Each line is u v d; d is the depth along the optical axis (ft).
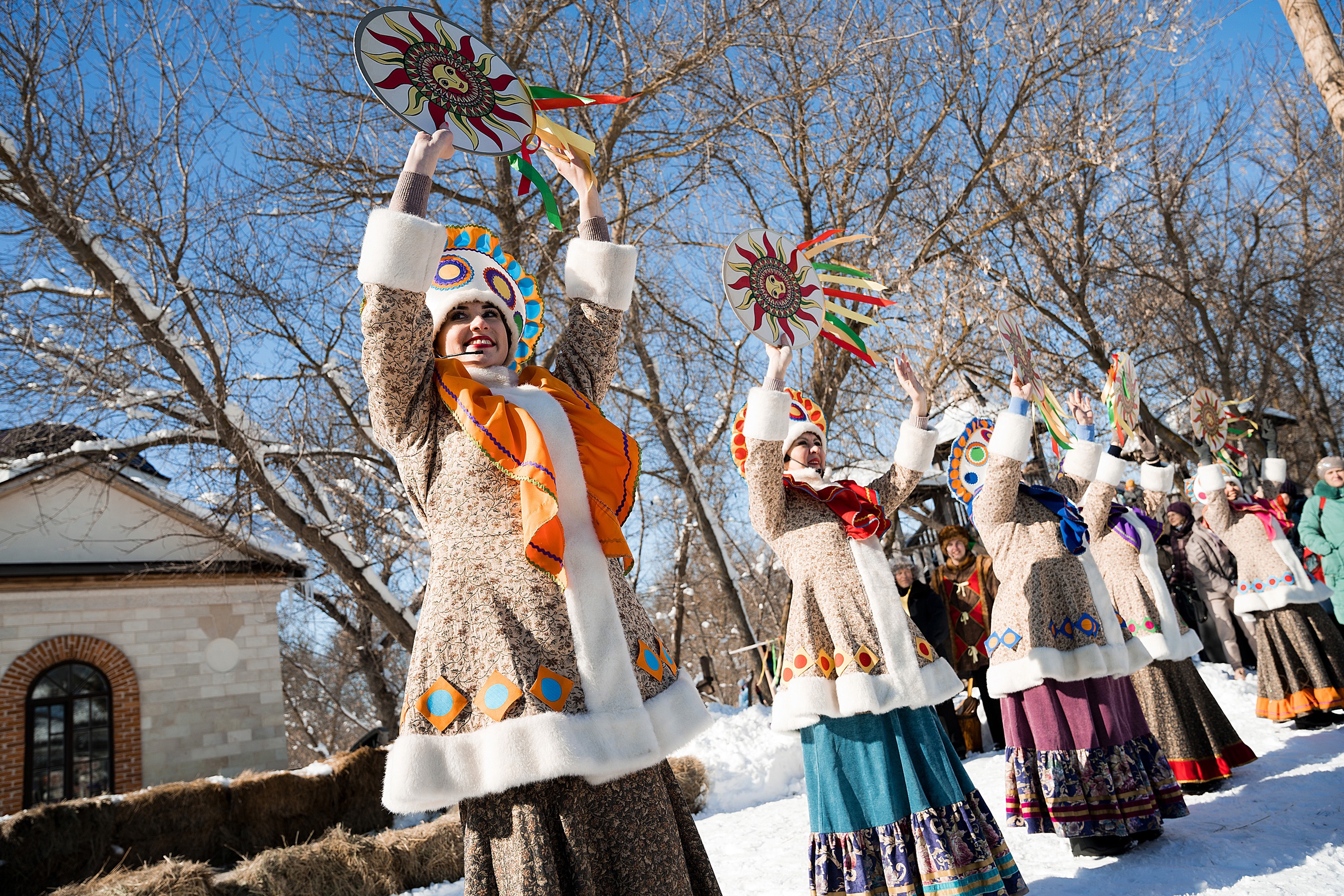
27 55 38.06
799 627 11.35
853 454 60.64
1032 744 13.80
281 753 56.44
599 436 7.39
